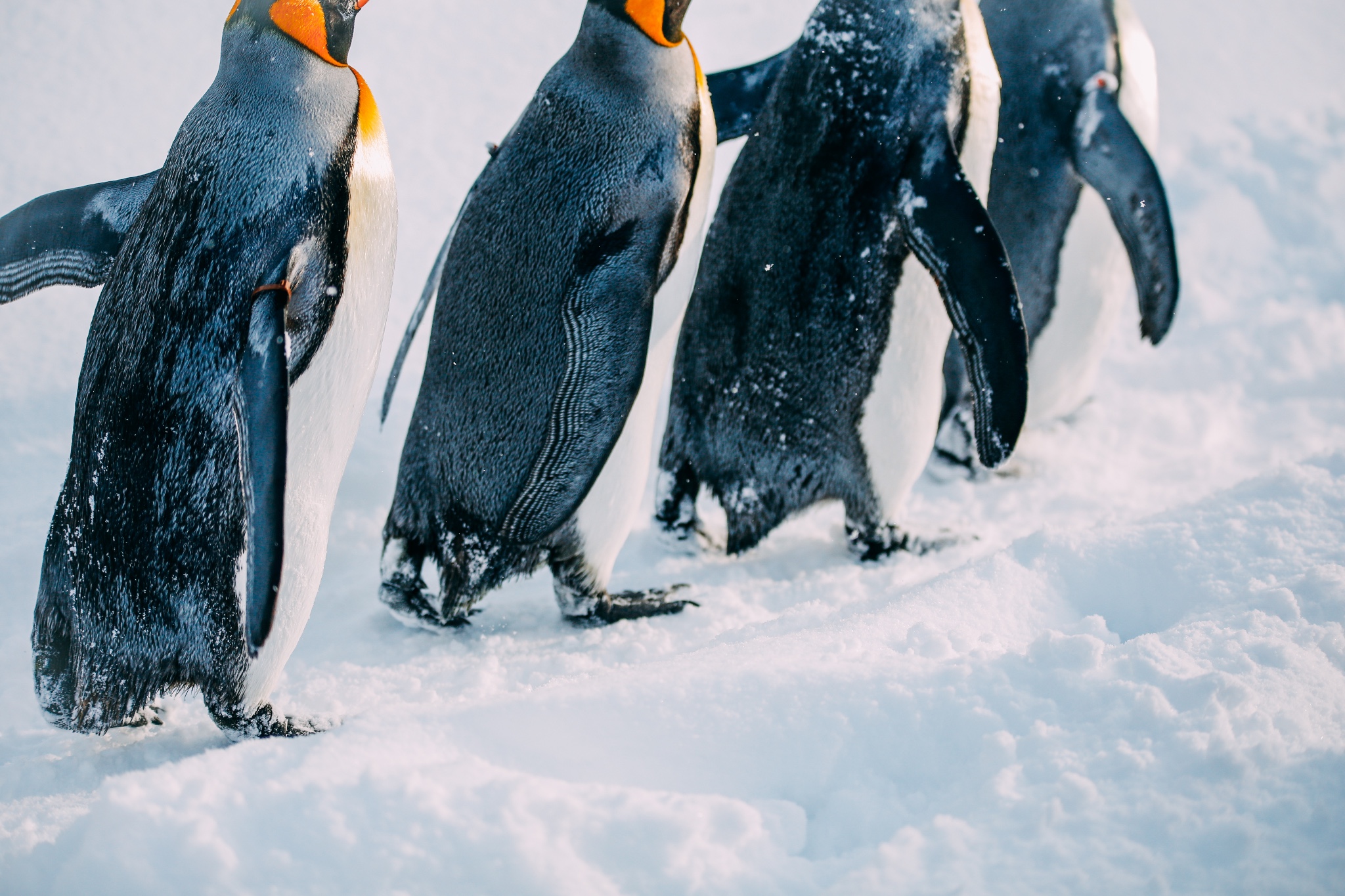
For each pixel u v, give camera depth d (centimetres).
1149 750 331
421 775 330
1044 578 487
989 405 545
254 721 436
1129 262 733
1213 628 404
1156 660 374
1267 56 1431
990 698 366
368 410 798
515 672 508
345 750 357
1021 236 696
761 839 317
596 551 552
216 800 323
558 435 511
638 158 504
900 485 619
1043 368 744
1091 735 343
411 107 1215
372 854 306
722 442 620
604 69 508
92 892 302
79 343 827
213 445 398
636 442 540
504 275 519
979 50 564
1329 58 1434
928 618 455
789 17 1368
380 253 436
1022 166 688
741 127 622
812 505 625
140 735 462
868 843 328
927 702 369
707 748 368
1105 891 286
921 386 596
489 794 323
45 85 1168
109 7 1335
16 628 552
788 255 580
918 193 543
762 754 365
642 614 571
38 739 465
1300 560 452
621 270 503
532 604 607
